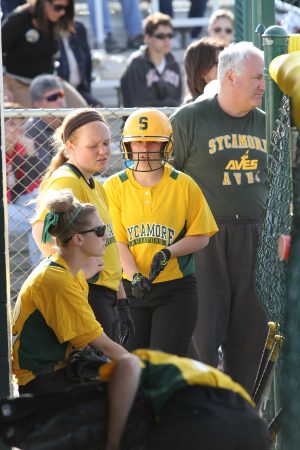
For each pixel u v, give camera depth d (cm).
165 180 1291
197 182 1377
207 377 827
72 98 2103
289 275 958
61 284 1041
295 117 951
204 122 1363
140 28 3030
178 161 1385
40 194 1222
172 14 3006
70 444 817
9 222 1709
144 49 2345
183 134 1369
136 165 1282
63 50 2373
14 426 828
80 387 829
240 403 826
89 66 2448
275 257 1042
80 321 1042
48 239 1080
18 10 2197
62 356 1054
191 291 1296
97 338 1048
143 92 2328
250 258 1376
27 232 1700
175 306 1282
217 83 1460
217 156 1363
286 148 991
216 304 1375
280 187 1029
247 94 1338
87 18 3219
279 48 1086
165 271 1282
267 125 1105
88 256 1072
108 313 1205
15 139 1702
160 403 813
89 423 820
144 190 1289
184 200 1288
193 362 855
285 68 981
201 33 3116
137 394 822
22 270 1716
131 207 1292
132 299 1295
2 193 1034
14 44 2192
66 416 822
